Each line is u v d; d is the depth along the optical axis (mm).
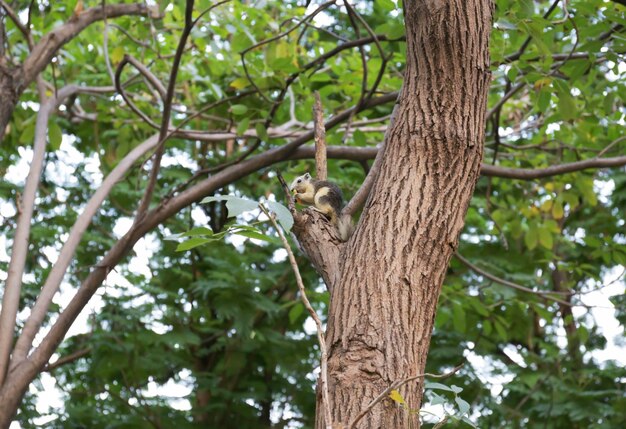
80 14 7035
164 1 6410
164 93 6801
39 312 6582
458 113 3352
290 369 11281
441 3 3402
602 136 8688
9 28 8469
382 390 2934
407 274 3139
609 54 6180
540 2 9039
